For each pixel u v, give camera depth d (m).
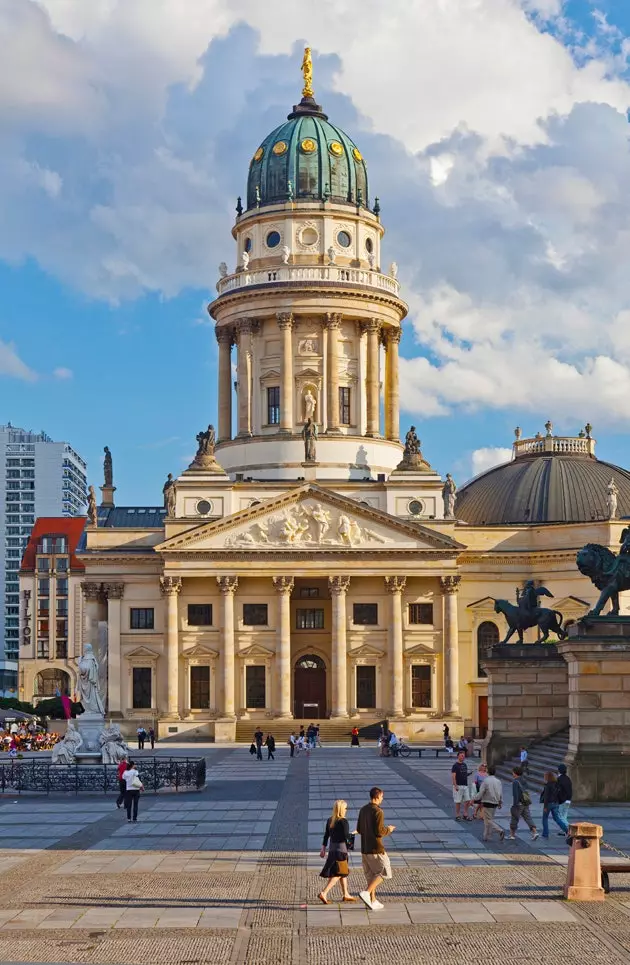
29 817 58.34
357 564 133.75
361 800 65.75
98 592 138.88
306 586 141.88
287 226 157.75
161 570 138.25
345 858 37.25
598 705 59.22
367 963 30.58
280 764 96.06
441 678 135.00
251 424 155.38
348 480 141.25
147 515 153.88
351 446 151.00
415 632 135.62
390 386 159.12
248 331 155.25
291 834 52.00
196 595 135.62
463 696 140.12
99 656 139.38
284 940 32.84
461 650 140.38
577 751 59.12
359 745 123.06
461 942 32.47
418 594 136.00
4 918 35.34
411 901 37.34
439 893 38.44
